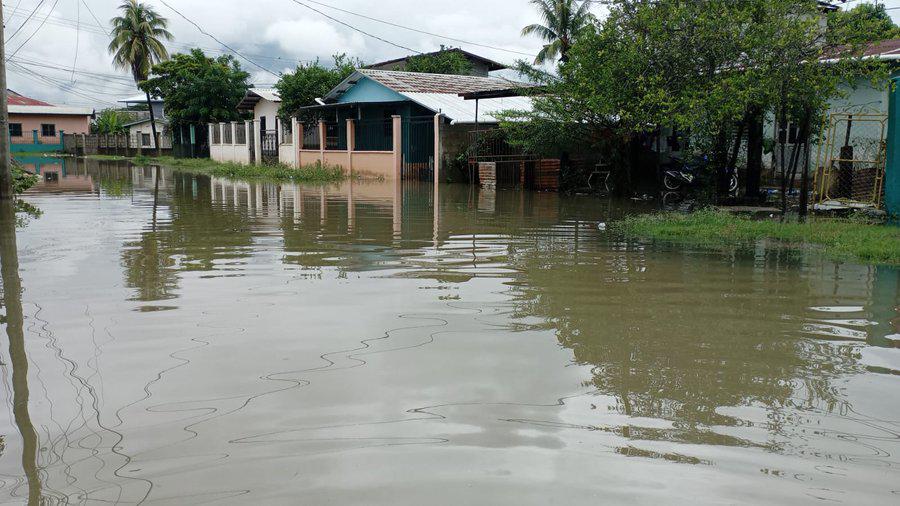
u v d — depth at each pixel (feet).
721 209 45.73
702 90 46.50
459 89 95.55
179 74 134.62
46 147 187.62
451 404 11.85
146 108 211.00
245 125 114.62
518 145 72.08
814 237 31.94
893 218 37.81
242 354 14.57
